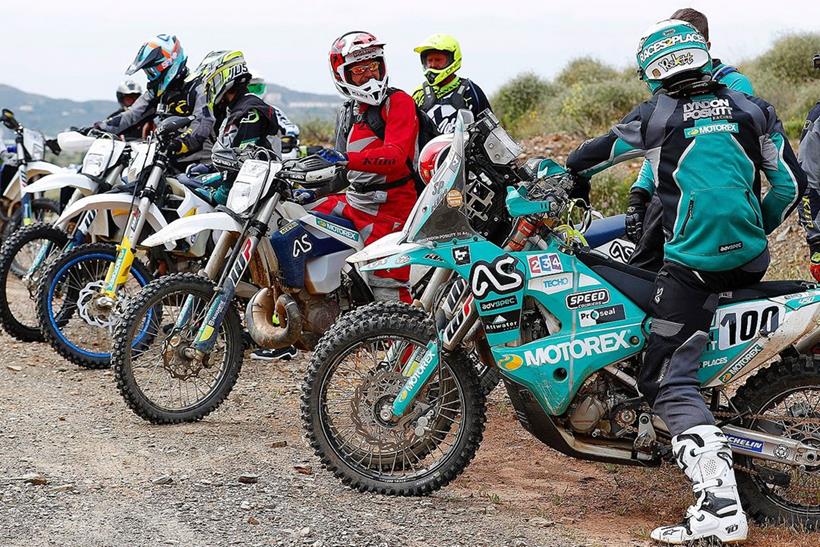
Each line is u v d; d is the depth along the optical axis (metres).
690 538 4.54
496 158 5.30
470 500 5.25
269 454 5.90
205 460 5.74
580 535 4.78
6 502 4.94
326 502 5.08
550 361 4.86
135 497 5.08
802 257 11.04
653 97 4.82
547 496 5.39
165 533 4.60
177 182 7.75
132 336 6.31
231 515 4.85
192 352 6.36
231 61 7.33
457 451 5.20
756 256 4.69
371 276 6.42
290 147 9.66
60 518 4.76
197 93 8.33
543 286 4.91
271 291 6.49
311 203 6.57
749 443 4.77
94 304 7.43
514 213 4.84
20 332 8.57
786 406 5.12
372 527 4.73
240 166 6.66
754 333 4.77
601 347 4.86
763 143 4.71
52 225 8.51
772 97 19.30
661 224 5.67
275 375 7.98
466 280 5.05
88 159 8.16
